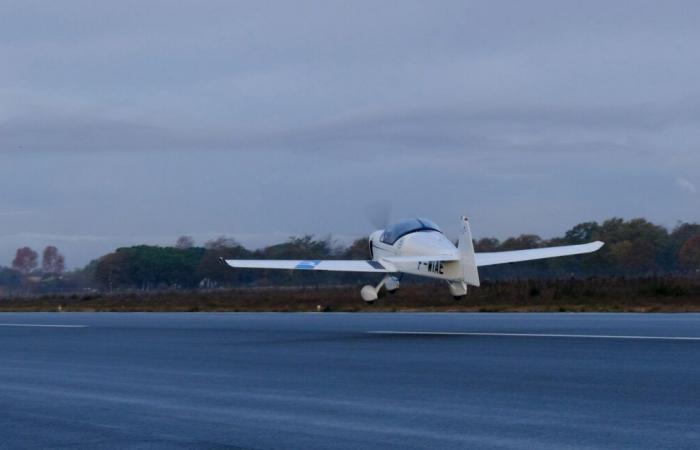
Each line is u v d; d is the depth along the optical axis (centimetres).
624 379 1814
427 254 4709
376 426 1410
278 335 3312
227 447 1292
